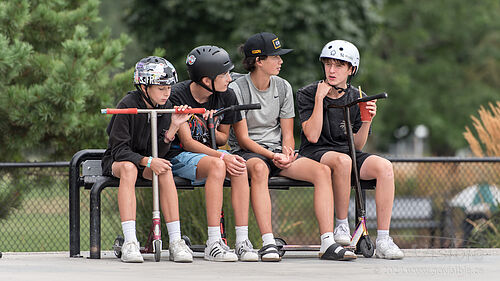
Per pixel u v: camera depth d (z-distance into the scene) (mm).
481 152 22328
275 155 13117
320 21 32375
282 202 22203
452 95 64438
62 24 23438
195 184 12820
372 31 34719
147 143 12508
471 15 65125
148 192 17906
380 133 68875
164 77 12023
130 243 11742
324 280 9414
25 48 20953
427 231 21719
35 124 21250
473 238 20891
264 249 12195
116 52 22422
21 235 19453
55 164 17328
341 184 13094
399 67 63656
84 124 21984
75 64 21125
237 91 13797
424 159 19031
